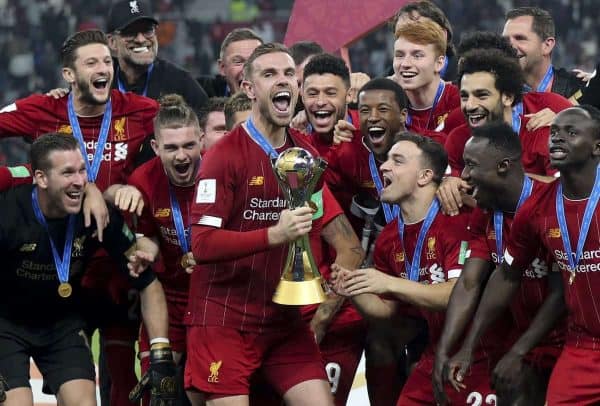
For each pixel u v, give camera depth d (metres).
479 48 8.07
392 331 8.03
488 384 7.26
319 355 7.09
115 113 8.48
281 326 6.93
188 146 7.58
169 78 9.90
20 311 7.64
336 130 8.18
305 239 6.75
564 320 7.06
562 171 6.50
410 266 7.51
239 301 6.86
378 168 8.05
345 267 7.54
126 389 8.63
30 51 28.48
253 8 28.92
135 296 8.44
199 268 6.96
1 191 7.49
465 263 7.16
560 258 6.62
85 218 7.41
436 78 8.52
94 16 29.27
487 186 6.88
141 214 7.79
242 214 6.77
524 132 7.63
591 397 6.59
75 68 8.21
